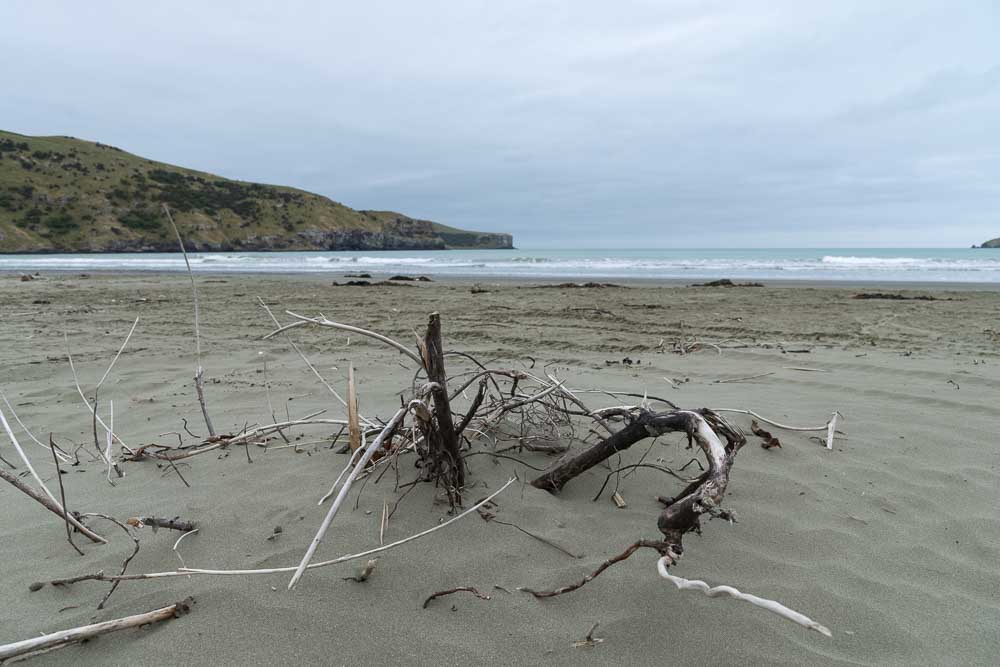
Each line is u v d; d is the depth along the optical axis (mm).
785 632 1795
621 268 27844
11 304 11648
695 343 7078
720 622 1823
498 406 3172
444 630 1771
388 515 2391
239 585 1963
